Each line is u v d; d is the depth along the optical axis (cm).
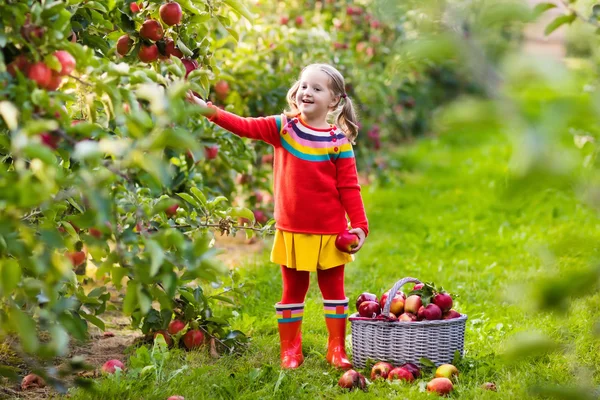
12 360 317
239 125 311
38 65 191
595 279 103
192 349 330
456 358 308
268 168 680
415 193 786
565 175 77
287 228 313
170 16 275
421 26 84
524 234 575
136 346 338
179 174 385
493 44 82
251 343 342
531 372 292
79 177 173
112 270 199
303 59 602
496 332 359
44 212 238
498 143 1093
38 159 164
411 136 1139
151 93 178
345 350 328
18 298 223
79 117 251
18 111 184
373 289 454
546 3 150
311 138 315
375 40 730
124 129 196
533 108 76
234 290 350
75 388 281
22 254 184
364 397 269
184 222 315
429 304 312
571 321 353
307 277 322
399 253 558
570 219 602
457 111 78
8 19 189
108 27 273
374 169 795
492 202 702
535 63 74
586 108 76
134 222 270
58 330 192
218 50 496
